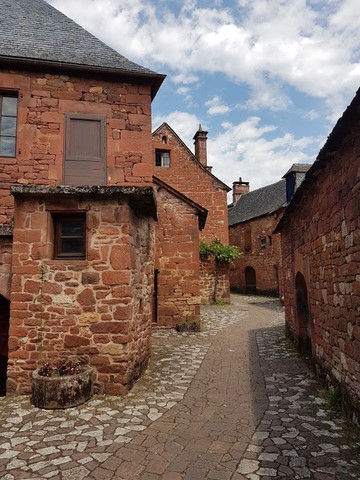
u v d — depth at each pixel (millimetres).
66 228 5898
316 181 5887
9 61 7074
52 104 7406
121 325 5562
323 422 4391
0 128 7277
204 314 15055
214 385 6004
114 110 7688
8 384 5477
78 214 5832
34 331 5539
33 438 4066
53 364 5391
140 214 6648
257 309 16750
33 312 5562
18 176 7109
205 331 11227
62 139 7363
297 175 11094
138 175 7602
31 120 7281
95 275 5629
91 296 5598
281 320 13461
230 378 6383
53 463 3533
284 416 4625
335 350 5016
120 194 5602
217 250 18109
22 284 5594
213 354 8234
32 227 5680
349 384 4398
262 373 6660
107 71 7496
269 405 5043
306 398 5258
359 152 3879
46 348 5516
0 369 8039
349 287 4352
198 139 22422
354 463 3432
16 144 7184
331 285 5191
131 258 5867
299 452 3666
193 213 11648
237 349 8727
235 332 11062
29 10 9352
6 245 6004
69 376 5023
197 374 6645
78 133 7488
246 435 4105
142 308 6828
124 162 7594
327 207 5309
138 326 6434
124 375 5488
